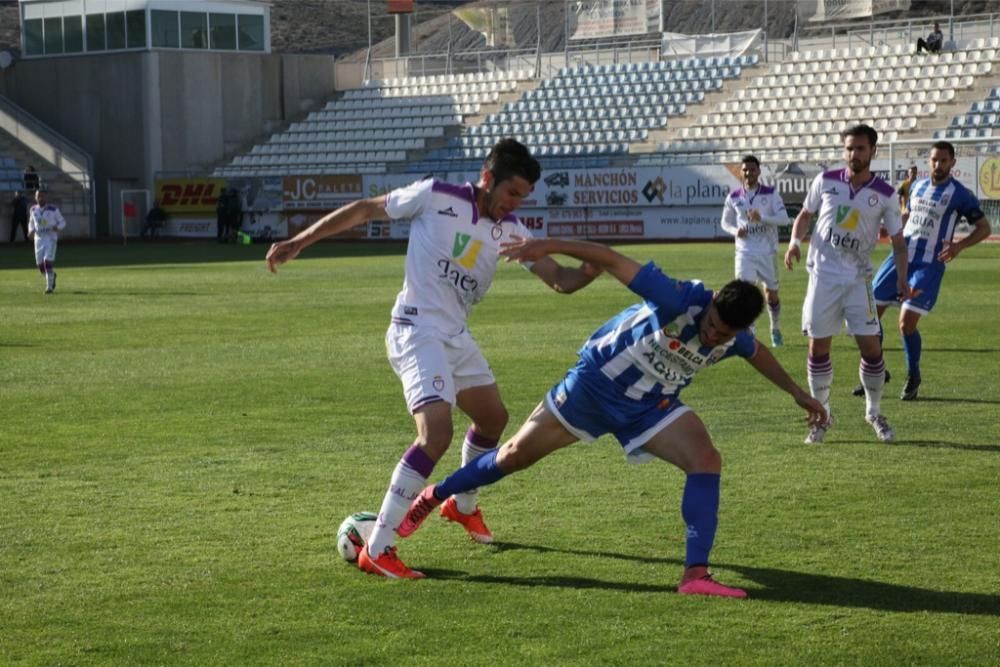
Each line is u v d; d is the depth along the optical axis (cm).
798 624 1472
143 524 1919
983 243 9438
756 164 4222
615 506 2031
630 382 1656
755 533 1864
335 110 14475
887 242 9512
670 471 2281
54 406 2980
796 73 12388
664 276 1611
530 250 1616
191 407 2958
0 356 3891
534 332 4447
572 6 14750
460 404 1838
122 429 2692
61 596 1573
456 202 1741
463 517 1817
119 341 4272
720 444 2522
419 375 1727
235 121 14350
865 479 2209
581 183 11256
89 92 14062
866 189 2622
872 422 2581
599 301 5678
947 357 3788
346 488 2155
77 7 14075
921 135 10956
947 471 2275
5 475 2253
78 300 5912
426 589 1612
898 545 1797
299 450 2475
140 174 13838
